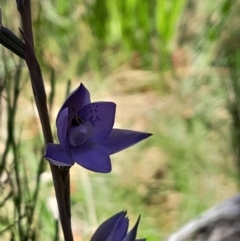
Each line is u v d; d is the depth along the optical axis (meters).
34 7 0.79
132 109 0.72
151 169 0.62
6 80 0.39
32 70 0.27
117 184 0.60
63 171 0.28
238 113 0.59
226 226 0.44
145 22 0.83
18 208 0.37
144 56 0.82
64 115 0.27
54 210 0.52
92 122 0.28
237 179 0.60
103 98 0.74
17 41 0.27
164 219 0.56
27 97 0.64
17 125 0.60
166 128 0.67
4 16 0.54
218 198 0.58
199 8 0.86
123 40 0.83
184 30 0.84
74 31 0.83
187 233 0.45
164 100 0.73
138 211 0.57
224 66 0.74
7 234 0.41
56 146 0.27
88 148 0.28
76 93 0.28
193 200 0.58
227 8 0.79
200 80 0.74
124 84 0.78
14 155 0.38
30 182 0.50
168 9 0.80
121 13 0.83
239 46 0.77
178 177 0.61
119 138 0.28
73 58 0.80
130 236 0.29
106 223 0.29
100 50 0.83
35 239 0.37
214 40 0.79
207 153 0.63
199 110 0.69
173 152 0.64
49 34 0.81
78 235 0.53
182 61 0.80
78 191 0.58
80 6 0.84
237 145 0.60
